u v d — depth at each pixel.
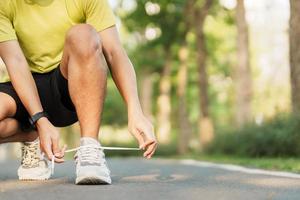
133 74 3.48
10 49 3.39
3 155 24.17
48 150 3.18
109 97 29.73
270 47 22.80
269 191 2.93
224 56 26.72
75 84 3.23
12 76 3.33
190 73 24.42
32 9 3.55
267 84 23.23
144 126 3.24
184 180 3.57
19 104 3.39
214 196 2.65
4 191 2.81
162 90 21.17
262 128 10.24
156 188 2.95
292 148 9.33
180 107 20.03
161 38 19.14
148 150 3.23
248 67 13.03
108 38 3.52
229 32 25.48
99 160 3.17
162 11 18.56
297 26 8.85
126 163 7.51
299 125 9.18
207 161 8.54
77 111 3.26
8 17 3.55
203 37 16.20
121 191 2.79
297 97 9.02
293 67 8.95
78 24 3.25
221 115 33.38
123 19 19.16
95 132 3.25
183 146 19.94
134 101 3.37
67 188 2.95
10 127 3.43
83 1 3.52
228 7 17.64
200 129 16.16
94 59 3.20
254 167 5.85
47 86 3.52
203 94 16.14
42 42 3.54
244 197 2.64
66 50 3.25
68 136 27.55
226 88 31.33
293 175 4.25
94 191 2.79
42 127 3.23
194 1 16.08
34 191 2.81
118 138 29.31
